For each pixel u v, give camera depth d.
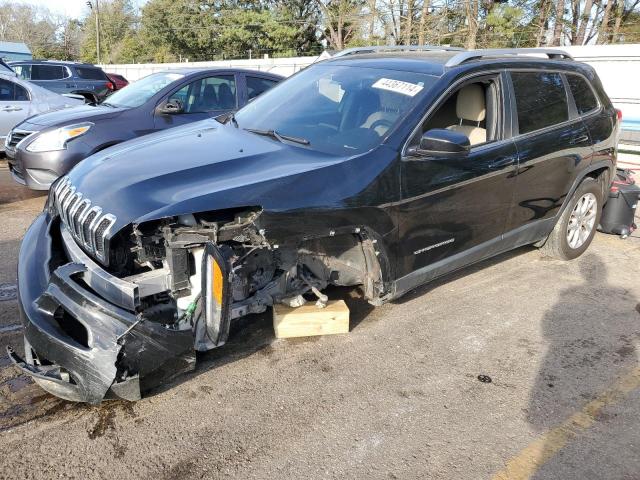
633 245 6.04
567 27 30.05
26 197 7.09
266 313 4.02
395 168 3.40
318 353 3.56
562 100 4.79
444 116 4.23
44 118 6.67
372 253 3.44
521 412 3.07
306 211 2.99
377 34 32.38
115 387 2.63
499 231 4.33
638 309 4.41
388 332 3.86
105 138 6.28
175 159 3.21
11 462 2.54
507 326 4.04
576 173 4.90
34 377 2.65
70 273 2.71
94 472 2.51
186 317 2.88
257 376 3.29
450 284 4.73
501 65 4.20
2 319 3.80
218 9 46.34
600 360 3.63
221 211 2.86
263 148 3.42
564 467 2.66
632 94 11.73
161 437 2.75
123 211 2.71
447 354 3.62
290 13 42.09
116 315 2.57
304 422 2.90
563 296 4.59
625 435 2.91
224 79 7.35
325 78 4.32
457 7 27.00
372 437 2.81
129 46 54.44
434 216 3.67
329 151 3.45
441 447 2.76
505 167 4.09
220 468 2.57
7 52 39.53
